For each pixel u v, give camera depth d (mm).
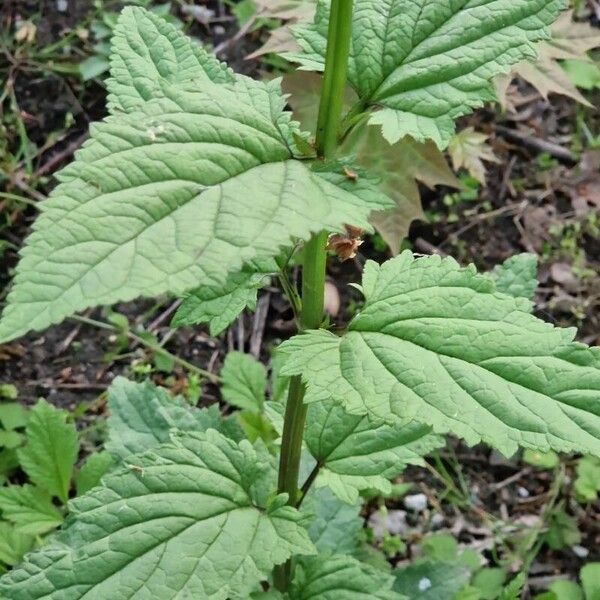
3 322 450
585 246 1133
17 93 1118
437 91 541
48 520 807
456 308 535
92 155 479
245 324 1046
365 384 522
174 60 570
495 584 883
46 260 459
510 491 976
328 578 644
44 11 1157
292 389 592
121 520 576
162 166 483
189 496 584
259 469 597
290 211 486
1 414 916
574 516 958
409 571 792
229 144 497
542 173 1164
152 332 1023
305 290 562
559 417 513
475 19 542
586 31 950
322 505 765
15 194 1058
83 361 1001
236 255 469
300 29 562
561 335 524
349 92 772
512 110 1044
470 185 1140
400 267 551
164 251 467
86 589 566
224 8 1196
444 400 517
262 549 577
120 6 1156
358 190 503
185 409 719
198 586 568
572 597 881
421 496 963
